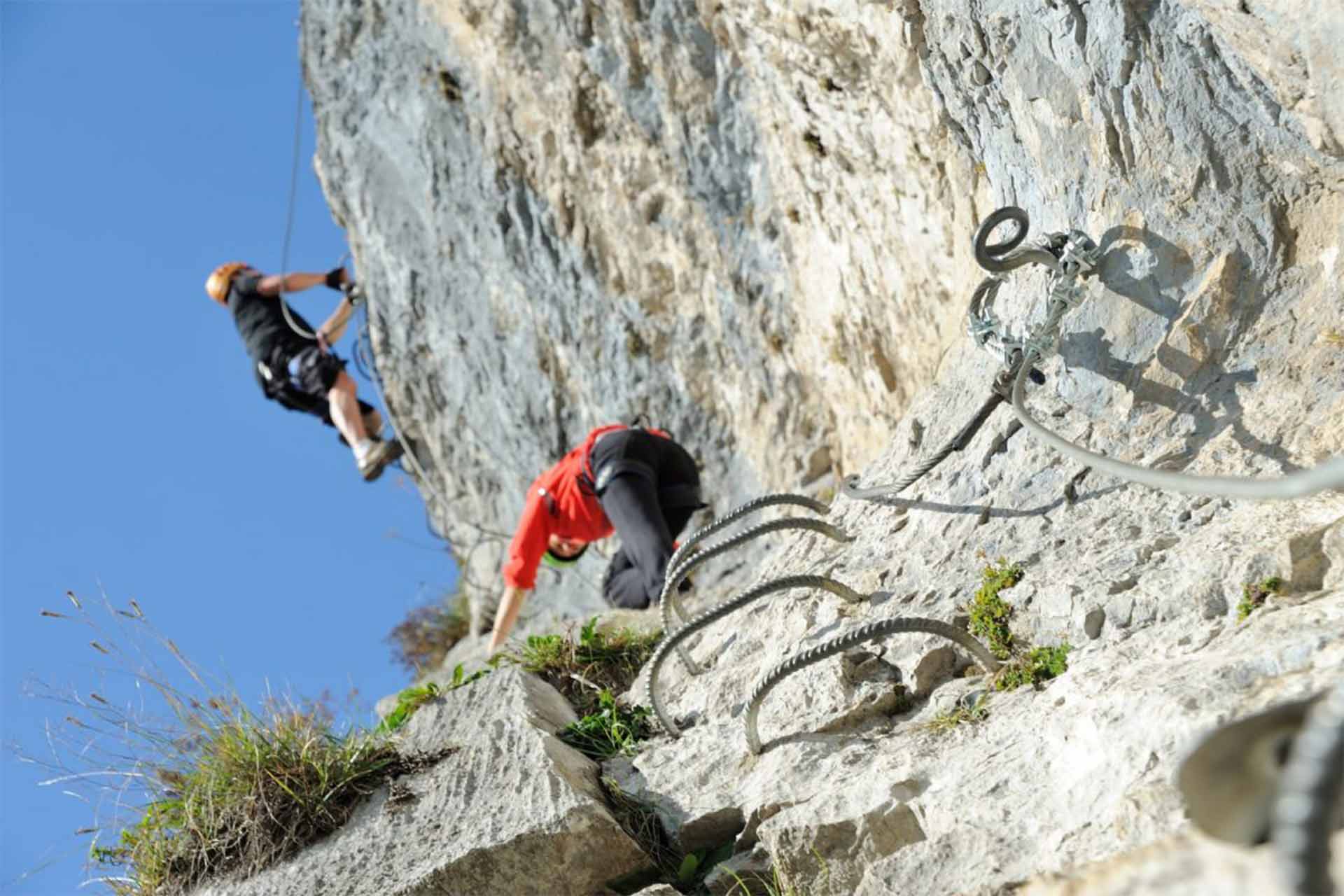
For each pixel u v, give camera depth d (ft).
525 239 26.53
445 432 31.71
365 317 31.94
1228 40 9.97
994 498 11.73
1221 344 10.87
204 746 12.44
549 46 23.91
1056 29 11.53
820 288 20.79
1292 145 10.27
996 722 9.34
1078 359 11.78
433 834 10.78
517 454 29.66
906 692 10.43
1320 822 3.85
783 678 10.57
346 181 30.71
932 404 14.03
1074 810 7.88
